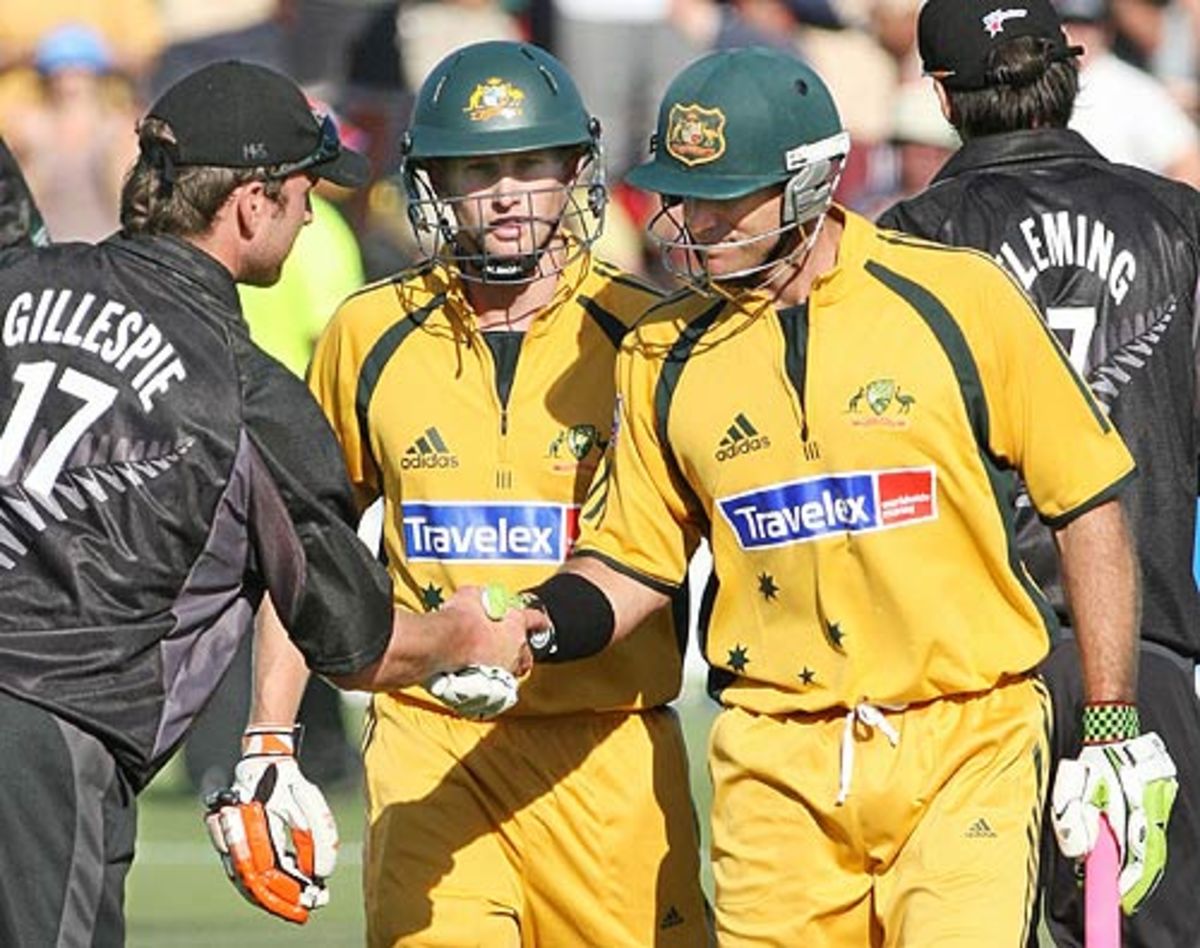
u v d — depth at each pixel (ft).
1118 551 65.62
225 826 66.95
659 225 74.64
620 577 69.05
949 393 64.90
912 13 173.68
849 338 65.46
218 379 61.26
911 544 65.21
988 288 65.31
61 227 165.99
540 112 71.61
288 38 169.99
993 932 62.90
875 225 69.21
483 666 66.54
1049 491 65.67
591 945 73.51
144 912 110.01
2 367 61.41
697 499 68.49
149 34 168.86
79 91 165.89
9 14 166.40
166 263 62.39
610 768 72.90
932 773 65.26
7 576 60.64
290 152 63.16
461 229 72.13
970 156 76.43
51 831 59.82
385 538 74.49
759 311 66.49
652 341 67.97
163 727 61.31
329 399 74.43
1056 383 65.21
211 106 62.69
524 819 72.79
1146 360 75.10
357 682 64.18
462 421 72.79
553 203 72.28
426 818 72.54
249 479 61.31
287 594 62.39
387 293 74.13
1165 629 75.41
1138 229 75.20
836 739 66.03
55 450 60.75
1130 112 151.74
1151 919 75.72
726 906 67.15
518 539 72.74
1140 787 64.85
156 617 60.95
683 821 73.87
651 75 172.14
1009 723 65.67
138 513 60.59
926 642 65.26
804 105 65.36
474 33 171.01
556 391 72.79
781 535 66.03
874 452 65.16
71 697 60.23
